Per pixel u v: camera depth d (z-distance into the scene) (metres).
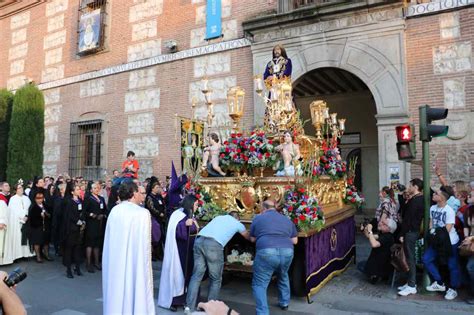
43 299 6.22
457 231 6.50
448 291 6.06
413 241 6.38
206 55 13.16
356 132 15.76
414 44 9.84
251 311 5.65
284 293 5.67
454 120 9.24
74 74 16.92
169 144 13.79
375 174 15.33
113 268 4.54
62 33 17.66
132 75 15.00
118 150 15.10
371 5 9.96
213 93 12.85
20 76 19.06
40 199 9.32
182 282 5.72
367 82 10.20
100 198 8.52
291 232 5.38
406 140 6.29
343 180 8.55
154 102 14.31
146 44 14.73
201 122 11.51
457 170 9.12
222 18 12.89
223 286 6.99
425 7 9.73
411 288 6.30
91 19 16.16
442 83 9.46
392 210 7.05
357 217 15.03
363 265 7.36
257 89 7.48
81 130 16.66
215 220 5.59
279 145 6.61
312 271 6.17
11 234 8.95
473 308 5.59
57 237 9.15
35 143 16.75
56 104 17.50
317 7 10.61
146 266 4.62
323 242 6.79
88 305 5.91
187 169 9.30
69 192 8.84
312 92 15.82
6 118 17.95
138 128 14.62
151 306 4.62
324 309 5.69
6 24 19.95
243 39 12.37
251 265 6.34
